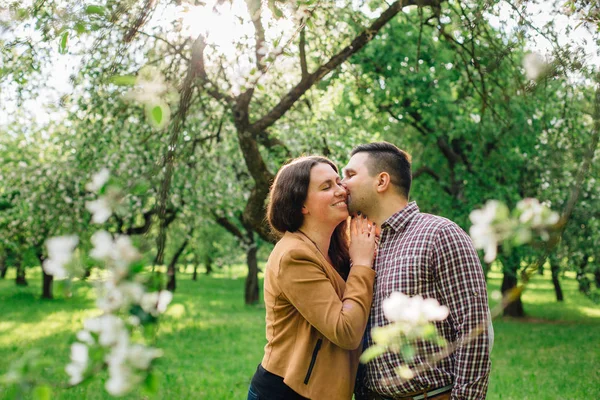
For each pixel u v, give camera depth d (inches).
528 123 471.5
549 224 62.9
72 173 461.1
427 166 632.4
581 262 553.0
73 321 607.2
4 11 120.3
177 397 273.0
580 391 297.7
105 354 51.7
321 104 407.2
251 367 364.5
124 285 52.4
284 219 106.8
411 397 95.8
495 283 1186.6
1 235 588.1
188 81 88.7
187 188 466.9
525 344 492.7
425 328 65.0
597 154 311.1
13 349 416.5
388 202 106.9
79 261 51.9
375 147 109.7
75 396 252.7
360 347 102.5
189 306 807.7
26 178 504.1
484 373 92.7
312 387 96.5
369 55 456.4
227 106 314.8
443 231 97.8
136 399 74.4
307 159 108.9
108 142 379.2
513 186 542.6
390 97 471.8
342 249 113.1
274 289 101.7
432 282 97.0
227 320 639.1
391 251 102.3
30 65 176.1
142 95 56.8
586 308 844.0
